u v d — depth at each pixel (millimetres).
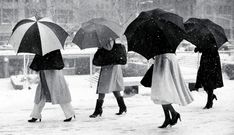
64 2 69125
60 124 7219
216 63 8820
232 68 18812
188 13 78750
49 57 6926
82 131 6379
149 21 5863
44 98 7457
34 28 6762
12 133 6352
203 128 6254
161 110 8844
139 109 9109
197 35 8359
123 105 8281
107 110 9141
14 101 12320
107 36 7500
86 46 7590
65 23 65312
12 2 70188
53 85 7188
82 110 9391
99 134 6043
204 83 8820
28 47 6629
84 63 41000
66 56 38281
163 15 5922
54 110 9516
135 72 23422
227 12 80188
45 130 6578
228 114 7891
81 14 68938
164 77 6047
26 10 70562
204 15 77750
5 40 69938
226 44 51875
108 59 7668
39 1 67000
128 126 6781
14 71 38750
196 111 8516
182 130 6137
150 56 5867
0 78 37156
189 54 37469
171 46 5727
